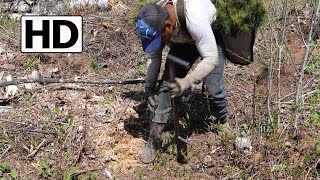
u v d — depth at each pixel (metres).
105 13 4.34
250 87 3.30
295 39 3.88
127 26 4.00
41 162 2.57
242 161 2.56
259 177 2.46
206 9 2.26
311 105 2.99
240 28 2.43
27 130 2.79
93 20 4.17
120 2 4.55
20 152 2.67
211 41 2.21
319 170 2.51
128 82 3.15
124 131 2.84
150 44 2.21
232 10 2.41
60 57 3.62
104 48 3.78
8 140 2.72
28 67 3.53
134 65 3.62
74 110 3.00
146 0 2.67
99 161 2.64
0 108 3.01
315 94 3.11
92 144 2.74
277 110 2.86
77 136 2.77
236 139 2.65
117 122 2.92
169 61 2.24
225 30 2.43
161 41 2.30
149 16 2.17
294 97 3.03
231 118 2.94
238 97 3.15
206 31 2.19
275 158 2.58
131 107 3.07
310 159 2.56
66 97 3.14
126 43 3.82
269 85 2.76
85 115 2.95
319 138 2.69
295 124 2.75
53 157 2.64
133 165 2.61
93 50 3.75
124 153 2.69
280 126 2.80
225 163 2.60
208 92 2.59
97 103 3.11
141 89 3.28
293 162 2.57
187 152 2.59
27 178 2.51
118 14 4.28
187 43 2.40
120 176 2.54
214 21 2.41
